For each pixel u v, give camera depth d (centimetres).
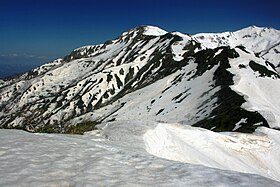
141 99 13575
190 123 8656
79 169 1174
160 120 10012
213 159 3603
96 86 19262
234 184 1105
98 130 3005
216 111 8412
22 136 1658
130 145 2378
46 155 1300
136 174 1189
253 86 10175
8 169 1091
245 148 4331
